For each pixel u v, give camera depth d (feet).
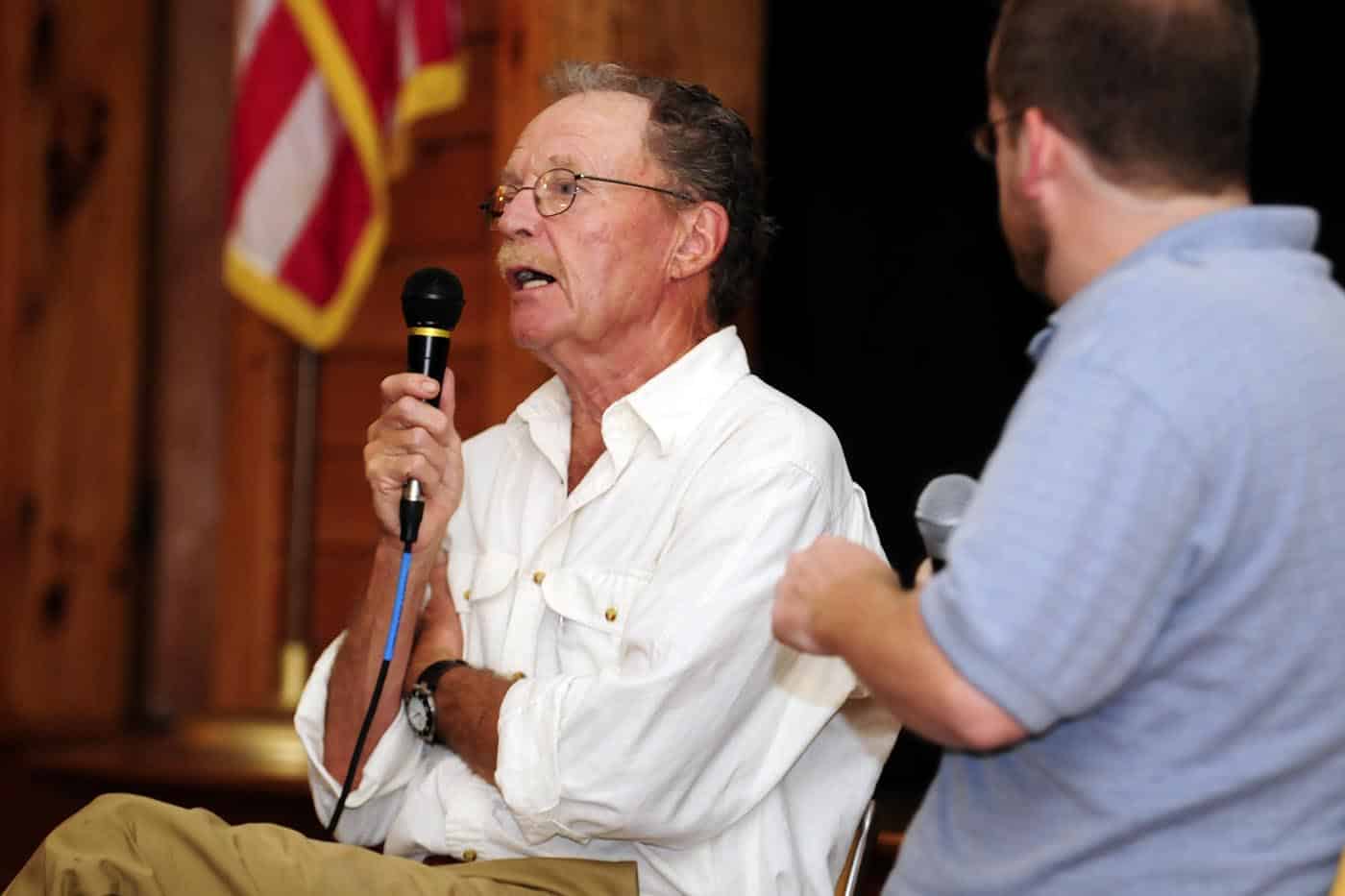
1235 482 12.71
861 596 13.62
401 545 19.70
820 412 46.57
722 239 20.16
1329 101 41.14
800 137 46.34
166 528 50.31
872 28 45.57
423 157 48.21
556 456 20.54
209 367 50.44
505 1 41.57
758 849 18.42
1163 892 13.12
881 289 46.09
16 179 49.19
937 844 14.51
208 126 50.21
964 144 45.16
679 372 19.71
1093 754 13.41
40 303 49.26
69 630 49.44
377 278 49.16
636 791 17.56
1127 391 12.72
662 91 20.17
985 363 45.44
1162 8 13.46
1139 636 12.67
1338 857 13.17
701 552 18.17
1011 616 12.49
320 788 20.18
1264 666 12.96
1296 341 13.08
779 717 18.44
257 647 49.88
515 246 19.77
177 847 17.61
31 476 49.39
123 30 49.67
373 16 45.03
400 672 19.67
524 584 19.84
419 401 19.40
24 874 17.67
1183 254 13.66
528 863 18.37
